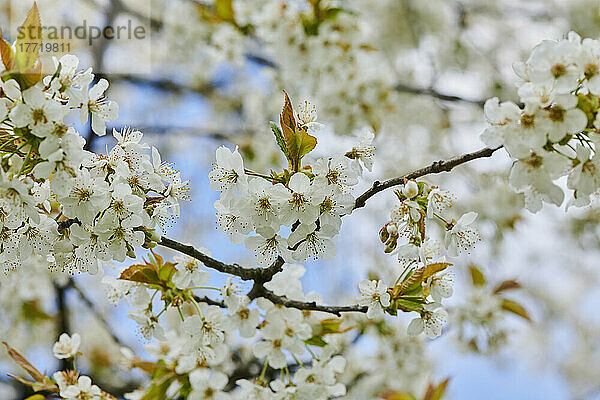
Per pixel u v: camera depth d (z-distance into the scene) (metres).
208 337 2.73
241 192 2.26
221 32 6.29
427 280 2.45
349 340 4.85
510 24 7.83
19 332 6.20
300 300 2.99
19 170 2.15
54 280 5.52
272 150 7.25
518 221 7.24
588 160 2.09
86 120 2.29
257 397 2.83
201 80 8.26
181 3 6.70
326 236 2.34
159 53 7.78
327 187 2.26
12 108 2.10
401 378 5.41
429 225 5.03
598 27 7.39
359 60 5.82
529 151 2.08
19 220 2.15
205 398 3.16
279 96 7.00
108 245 2.27
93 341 6.94
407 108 7.32
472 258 7.11
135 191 2.34
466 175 7.62
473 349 5.28
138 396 3.34
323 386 2.91
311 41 5.51
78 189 2.17
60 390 2.97
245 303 2.72
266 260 2.40
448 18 7.26
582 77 2.03
